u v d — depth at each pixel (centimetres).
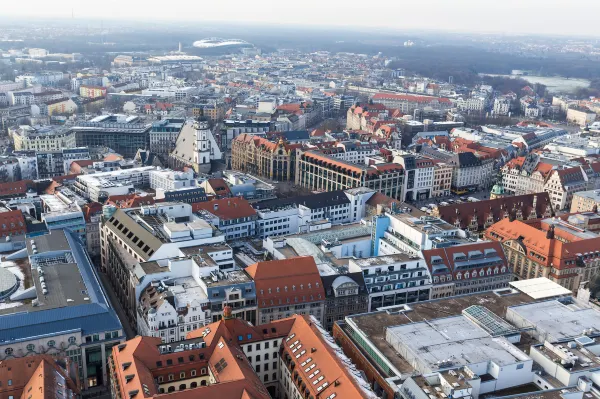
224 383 17138
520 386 19050
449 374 18188
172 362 19388
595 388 18375
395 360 19875
